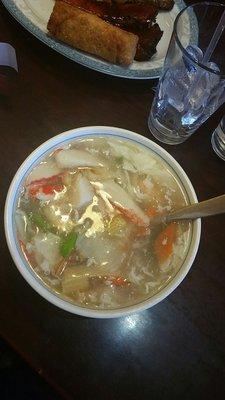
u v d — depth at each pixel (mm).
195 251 296
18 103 382
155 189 323
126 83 420
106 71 404
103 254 291
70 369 286
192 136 404
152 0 483
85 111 395
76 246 289
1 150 355
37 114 382
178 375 299
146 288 287
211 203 264
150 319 312
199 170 387
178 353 306
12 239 276
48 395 411
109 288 282
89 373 287
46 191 300
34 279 268
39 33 413
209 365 307
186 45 411
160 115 387
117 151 328
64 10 408
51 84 402
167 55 375
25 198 297
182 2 507
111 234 298
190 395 296
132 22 450
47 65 412
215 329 319
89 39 414
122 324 306
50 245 286
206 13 425
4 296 298
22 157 356
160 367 299
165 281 291
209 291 331
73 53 406
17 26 430
